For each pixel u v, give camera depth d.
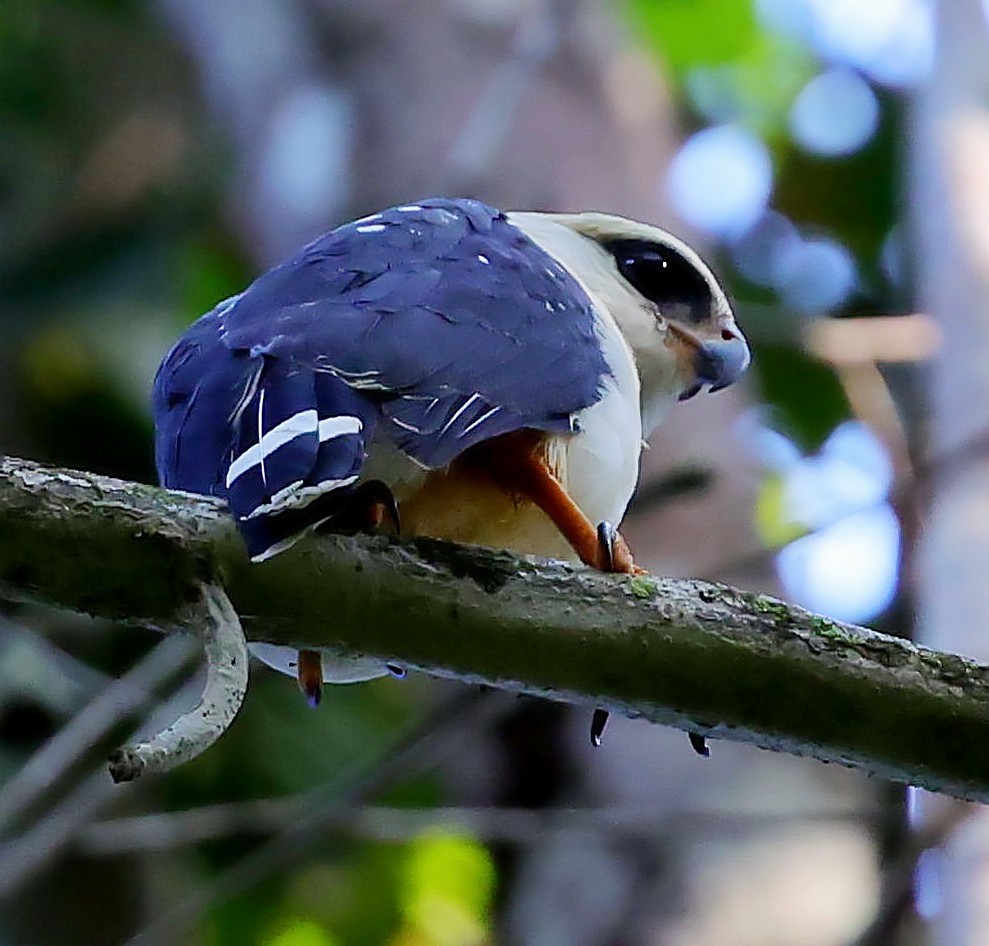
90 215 16.69
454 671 5.96
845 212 17.38
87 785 10.27
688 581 6.05
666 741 10.95
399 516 6.40
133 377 15.50
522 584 5.91
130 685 9.70
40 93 17.47
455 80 13.92
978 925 8.45
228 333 6.75
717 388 8.87
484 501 6.57
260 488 5.35
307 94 14.43
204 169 16.34
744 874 10.45
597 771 11.05
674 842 10.62
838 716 6.00
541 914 10.73
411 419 5.95
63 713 12.11
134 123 17.23
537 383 6.52
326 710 13.73
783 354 15.37
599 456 6.88
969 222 11.15
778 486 13.20
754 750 10.85
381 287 6.61
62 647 13.29
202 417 6.31
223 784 13.38
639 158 13.46
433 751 10.20
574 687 5.98
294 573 5.74
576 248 8.62
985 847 8.66
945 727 6.00
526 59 12.39
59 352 15.65
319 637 5.86
